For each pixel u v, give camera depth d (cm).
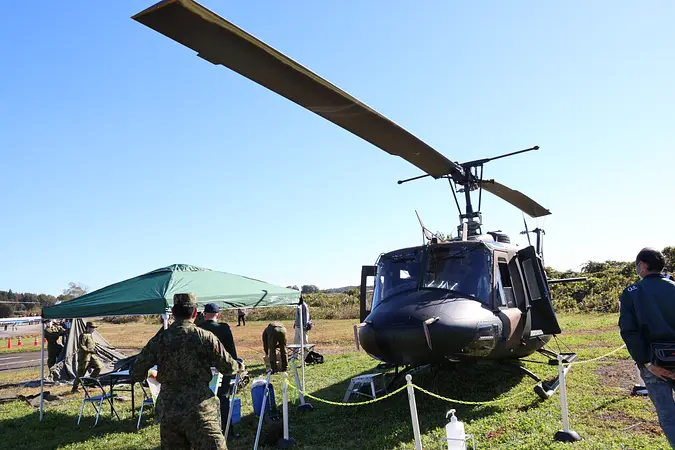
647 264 373
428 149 663
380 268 743
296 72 427
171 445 381
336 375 998
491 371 831
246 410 746
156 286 731
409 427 577
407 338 582
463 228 740
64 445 643
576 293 2498
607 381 741
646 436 481
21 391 1084
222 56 396
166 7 326
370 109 516
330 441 566
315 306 3866
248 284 841
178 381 384
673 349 341
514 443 487
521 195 929
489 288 650
